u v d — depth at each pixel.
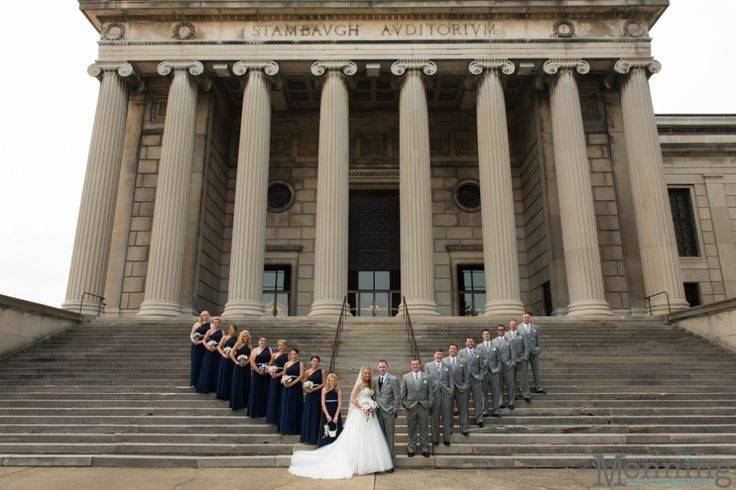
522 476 9.52
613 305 25.88
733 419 12.34
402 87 25.53
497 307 22.20
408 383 10.73
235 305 22.28
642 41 25.92
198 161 27.00
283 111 32.62
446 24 25.98
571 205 23.84
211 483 9.01
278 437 11.41
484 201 24.05
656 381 14.64
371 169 31.70
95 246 23.20
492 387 12.62
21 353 17.00
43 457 10.57
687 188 34.31
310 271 30.28
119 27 25.94
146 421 12.34
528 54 25.59
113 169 24.61
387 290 31.33
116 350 17.16
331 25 25.95
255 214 23.62
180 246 23.66
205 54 25.58
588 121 28.36
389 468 9.84
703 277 32.44
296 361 11.97
